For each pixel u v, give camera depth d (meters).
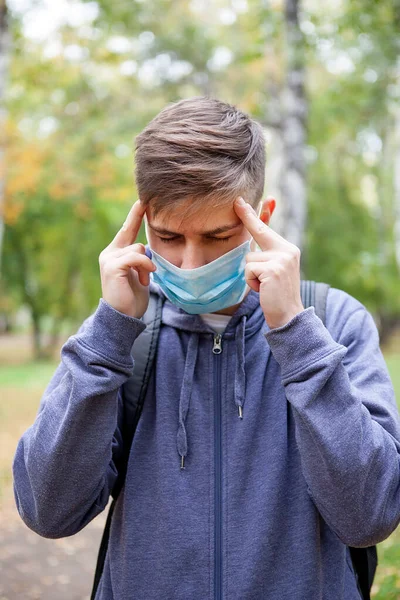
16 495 1.61
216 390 1.64
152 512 1.57
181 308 1.70
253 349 1.68
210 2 13.84
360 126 10.85
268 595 1.49
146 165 1.52
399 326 38.25
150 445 1.63
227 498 1.54
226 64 13.27
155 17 13.24
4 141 10.77
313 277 20.73
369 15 7.06
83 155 12.70
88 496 1.54
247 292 1.71
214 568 1.50
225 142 1.52
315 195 19.28
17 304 26.86
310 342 1.48
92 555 5.21
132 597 1.53
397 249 21.53
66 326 31.92
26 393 14.08
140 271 1.62
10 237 19.50
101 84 13.46
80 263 20.66
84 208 13.90
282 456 1.57
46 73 12.38
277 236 1.56
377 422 1.54
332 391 1.46
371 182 22.61
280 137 10.03
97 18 11.51
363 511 1.44
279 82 11.40
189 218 1.51
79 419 1.49
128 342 1.55
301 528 1.53
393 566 4.30
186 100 1.68
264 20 8.29
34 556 5.12
